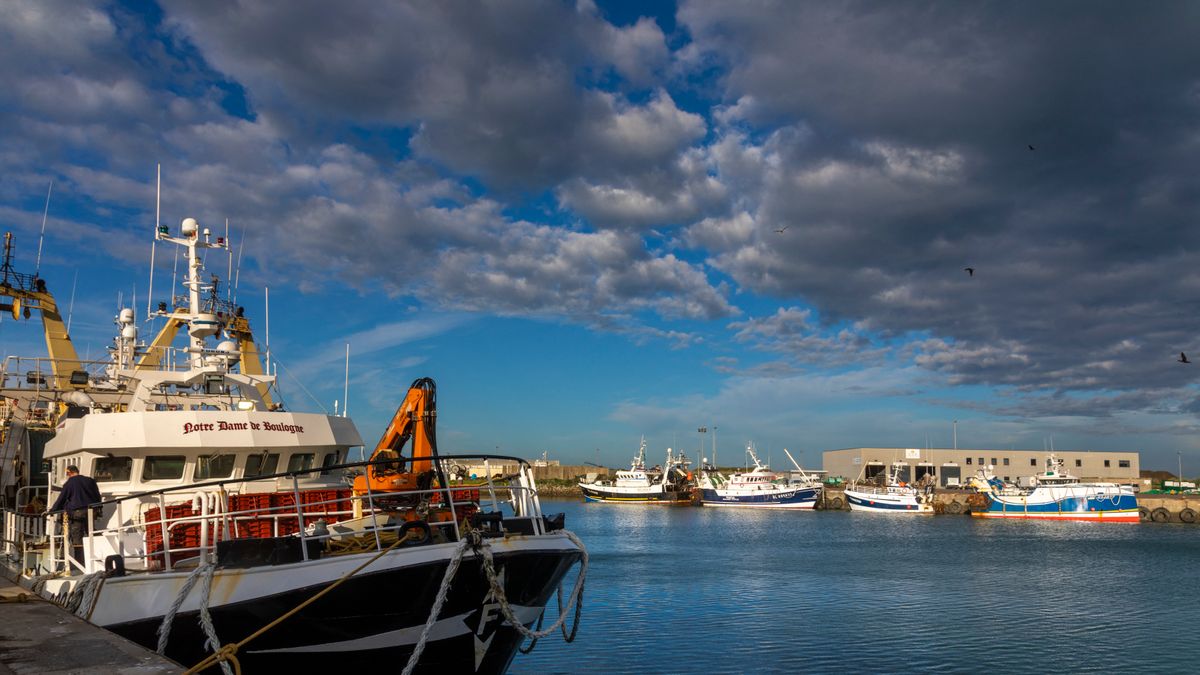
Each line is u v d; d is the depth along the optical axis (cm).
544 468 19700
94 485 1338
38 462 1869
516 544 1283
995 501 10394
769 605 3591
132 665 788
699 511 12206
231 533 1418
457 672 1282
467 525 1234
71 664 788
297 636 1176
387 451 1536
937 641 2847
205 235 1939
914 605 3622
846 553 5953
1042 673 2439
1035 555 5747
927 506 11231
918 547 6425
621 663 2505
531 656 2600
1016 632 2995
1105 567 5041
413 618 1219
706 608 3522
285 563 1183
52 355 2347
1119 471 14162
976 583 4325
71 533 1384
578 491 16812
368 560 1182
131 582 1163
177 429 1441
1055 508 9806
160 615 1149
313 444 1580
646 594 3931
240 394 1878
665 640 2841
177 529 1375
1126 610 3500
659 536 7650
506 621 1316
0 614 1034
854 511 12056
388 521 1459
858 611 3456
